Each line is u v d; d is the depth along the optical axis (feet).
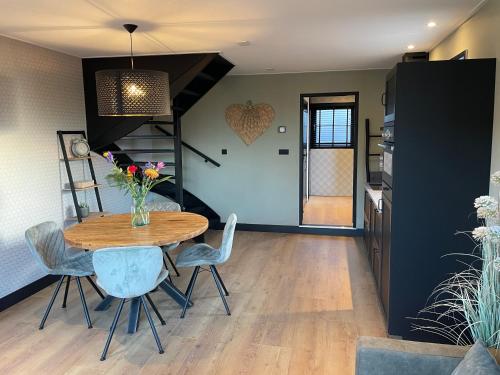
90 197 15.71
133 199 10.92
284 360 8.73
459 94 8.55
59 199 13.92
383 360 5.11
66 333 10.01
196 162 20.54
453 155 8.72
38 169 12.93
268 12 9.26
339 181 28.48
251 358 8.81
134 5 8.65
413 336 9.42
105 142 15.37
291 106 19.12
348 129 28.25
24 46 12.27
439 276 9.09
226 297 12.08
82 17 9.53
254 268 14.67
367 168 18.33
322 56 14.84
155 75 9.86
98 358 8.86
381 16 9.70
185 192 20.70
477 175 8.70
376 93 18.15
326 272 14.20
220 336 9.77
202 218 11.78
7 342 9.60
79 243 9.39
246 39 11.93
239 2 8.50
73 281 13.53
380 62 16.22
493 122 8.45
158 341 9.08
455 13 9.52
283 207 19.90
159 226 10.82
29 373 8.35
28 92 12.48
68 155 14.29
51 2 8.36
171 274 14.03
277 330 10.05
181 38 11.76
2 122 11.55
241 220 20.45
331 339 9.61
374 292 12.37
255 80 19.35
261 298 12.01
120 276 8.54
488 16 8.64
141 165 17.94
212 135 20.17
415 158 8.87
